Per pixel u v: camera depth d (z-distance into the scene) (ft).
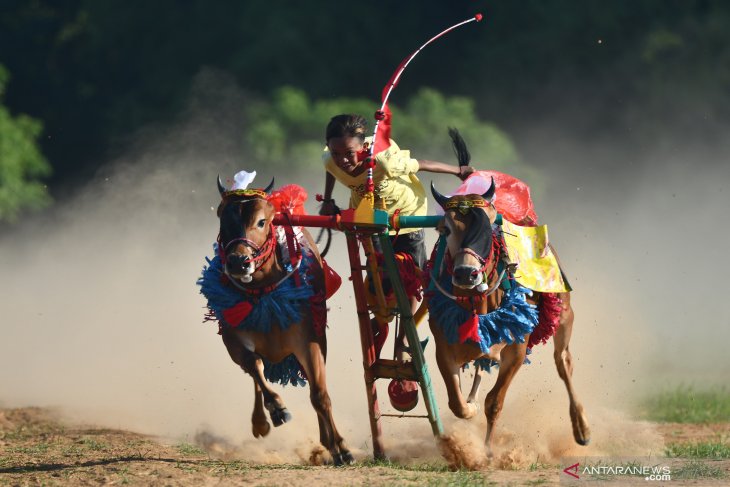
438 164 99.55
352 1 331.98
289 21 322.75
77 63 371.97
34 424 129.18
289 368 98.37
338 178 98.94
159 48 348.79
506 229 94.53
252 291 91.56
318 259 97.40
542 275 95.40
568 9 318.86
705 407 148.15
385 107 97.45
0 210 285.43
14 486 83.51
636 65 311.68
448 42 337.72
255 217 89.45
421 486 78.84
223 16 341.82
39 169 301.02
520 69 319.27
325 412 92.32
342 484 79.46
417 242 101.55
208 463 92.94
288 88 294.46
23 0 391.45
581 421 104.37
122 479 84.07
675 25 312.29
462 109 288.10
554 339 104.99
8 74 316.60
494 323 91.91
